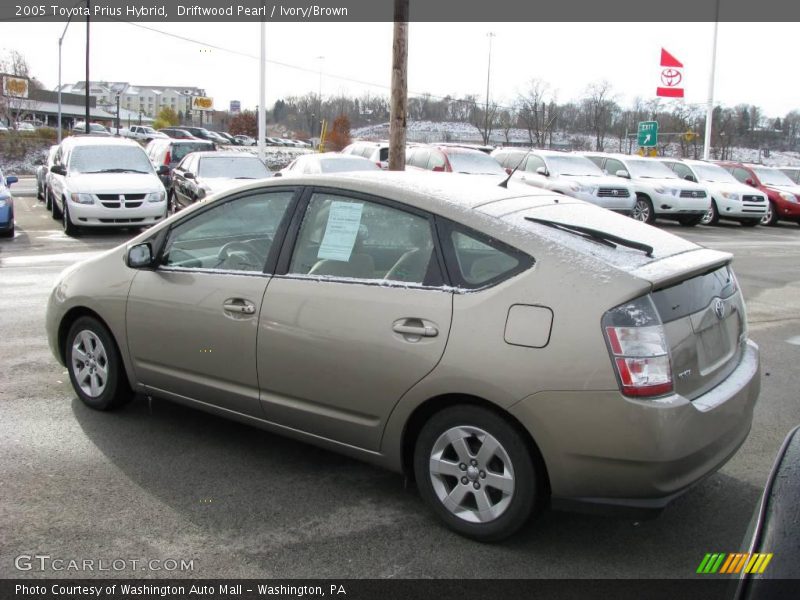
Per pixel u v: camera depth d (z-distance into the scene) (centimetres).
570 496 326
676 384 320
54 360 627
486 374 329
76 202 1437
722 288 377
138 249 463
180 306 441
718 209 2116
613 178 1894
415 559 338
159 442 465
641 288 316
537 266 334
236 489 404
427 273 360
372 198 389
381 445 372
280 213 419
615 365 309
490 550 346
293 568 329
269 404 409
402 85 1132
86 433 476
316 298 385
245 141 6844
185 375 448
